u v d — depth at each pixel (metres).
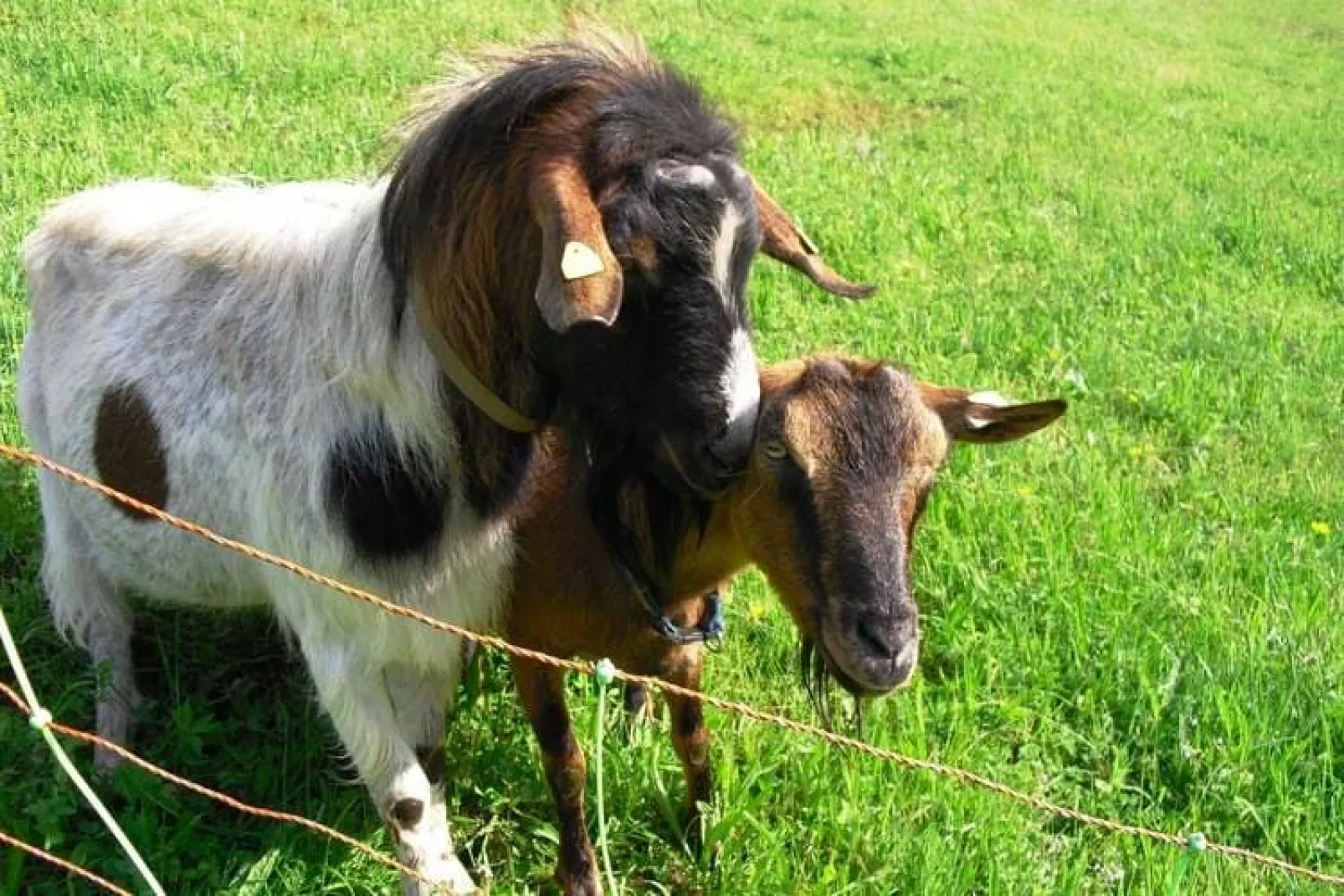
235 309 2.12
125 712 2.38
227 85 4.75
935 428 1.98
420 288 1.97
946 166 5.50
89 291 2.31
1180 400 3.61
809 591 1.94
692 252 1.84
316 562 2.04
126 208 2.32
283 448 2.05
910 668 1.90
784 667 2.60
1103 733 2.55
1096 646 2.68
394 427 2.00
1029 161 5.82
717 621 2.21
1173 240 5.02
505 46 2.05
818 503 1.92
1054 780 2.46
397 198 1.98
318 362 2.04
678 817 2.37
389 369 1.99
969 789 2.35
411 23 5.91
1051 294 4.27
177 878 2.17
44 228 2.39
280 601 2.13
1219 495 3.22
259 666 2.54
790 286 3.81
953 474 3.03
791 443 1.93
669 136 1.87
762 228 1.99
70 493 2.33
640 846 2.35
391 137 2.09
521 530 2.11
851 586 1.90
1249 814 2.43
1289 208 5.84
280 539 2.06
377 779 2.12
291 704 2.43
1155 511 3.11
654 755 2.37
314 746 2.34
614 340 1.89
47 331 2.37
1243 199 5.85
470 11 6.21
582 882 2.24
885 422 1.95
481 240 1.94
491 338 1.97
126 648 2.43
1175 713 2.56
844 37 7.62
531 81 1.91
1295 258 5.14
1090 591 2.80
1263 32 11.28
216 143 4.16
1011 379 3.62
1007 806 2.36
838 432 1.93
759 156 5.01
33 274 2.39
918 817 2.33
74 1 5.27
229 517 2.13
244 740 2.39
